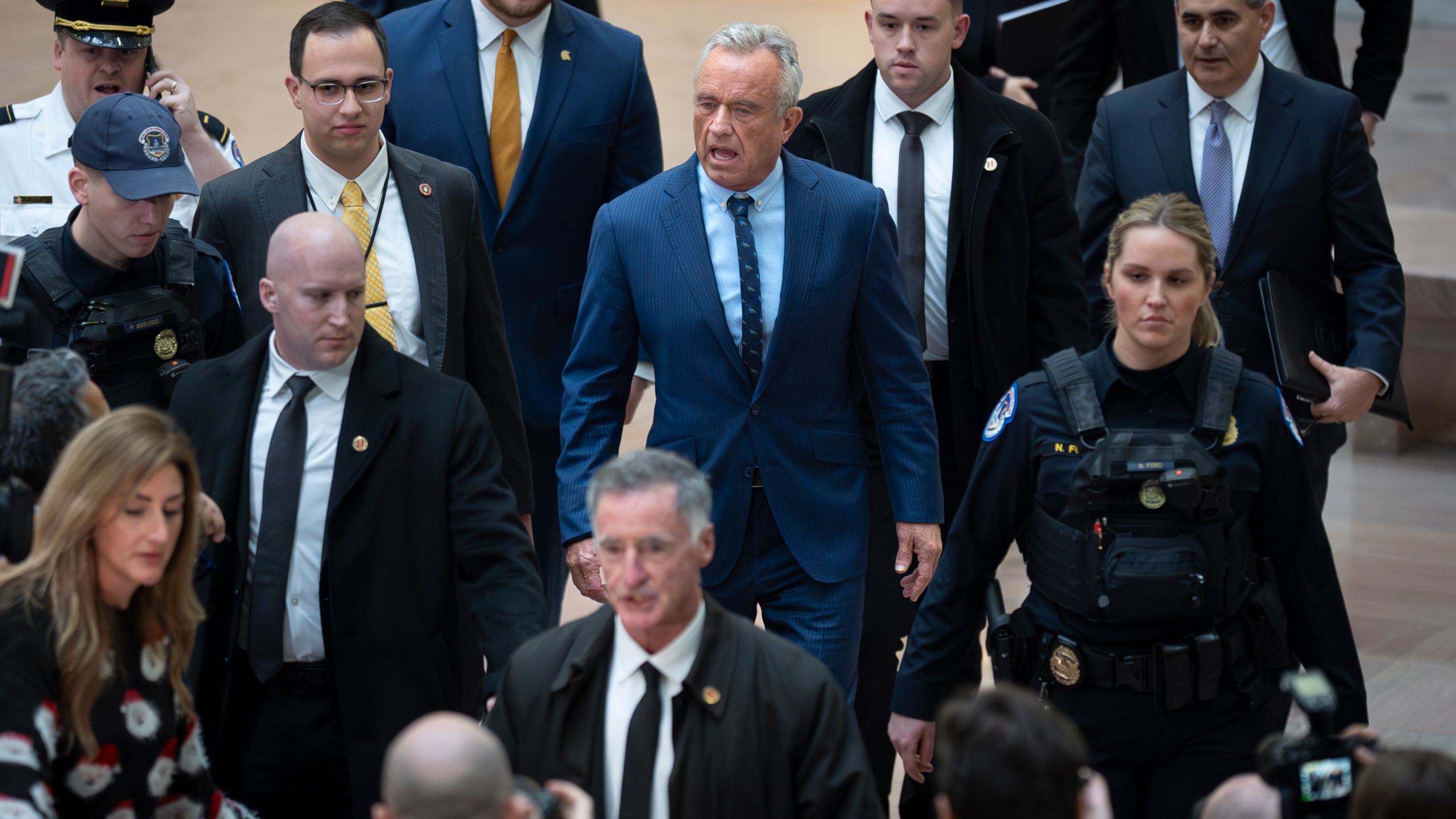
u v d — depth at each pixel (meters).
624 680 11.41
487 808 8.73
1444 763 9.20
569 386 16.22
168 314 14.99
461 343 16.78
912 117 18.77
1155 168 19.08
